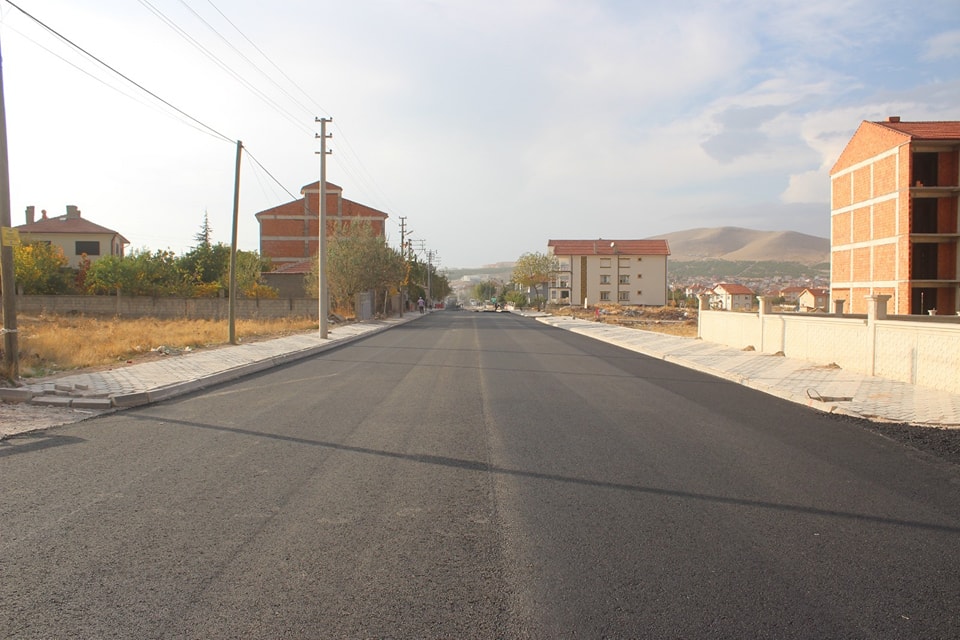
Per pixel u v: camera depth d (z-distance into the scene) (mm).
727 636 3129
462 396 11055
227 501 5145
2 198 10844
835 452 7094
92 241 60812
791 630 3193
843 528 4664
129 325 29484
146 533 4434
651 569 3904
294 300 42500
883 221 35375
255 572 3816
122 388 10828
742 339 21672
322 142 25984
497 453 6844
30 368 12812
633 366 16750
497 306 104375
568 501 5227
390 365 16500
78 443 7227
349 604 3428
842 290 39375
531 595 3543
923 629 3219
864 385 12336
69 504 5039
